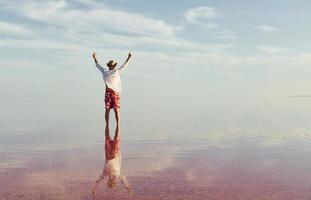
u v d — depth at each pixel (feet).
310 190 15.85
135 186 16.17
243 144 28.09
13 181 16.84
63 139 30.14
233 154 24.04
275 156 23.36
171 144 27.91
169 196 14.85
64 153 23.90
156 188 15.92
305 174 18.62
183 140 29.99
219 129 37.32
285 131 35.86
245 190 15.80
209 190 15.74
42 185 16.22
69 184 16.39
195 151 25.05
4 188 15.71
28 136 31.86
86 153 23.98
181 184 16.61
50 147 26.23
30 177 17.58
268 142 29.07
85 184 16.43
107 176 17.87
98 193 15.12
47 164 20.53
